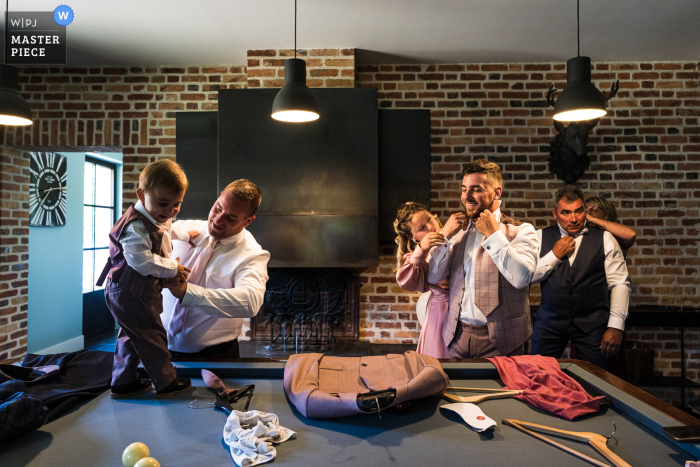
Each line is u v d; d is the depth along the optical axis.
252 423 1.06
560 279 2.48
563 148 3.32
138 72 3.57
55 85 3.56
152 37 3.06
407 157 3.21
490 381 1.44
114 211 5.87
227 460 0.94
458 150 3.50
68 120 3.55
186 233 1.69
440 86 3.51
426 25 2.88
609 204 3.07
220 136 3.06
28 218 3.78
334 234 3.03
